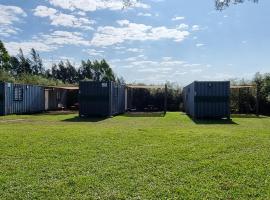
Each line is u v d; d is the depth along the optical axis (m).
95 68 67.00
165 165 9.18
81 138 13.76
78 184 7.47
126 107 39.00
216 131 16.77
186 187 7.32
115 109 31.58
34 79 48.03
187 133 15.70
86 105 29.25
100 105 29.17
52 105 40.41
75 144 12.30
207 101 27.67
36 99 35.69
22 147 11.63
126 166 9.05
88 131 16.30
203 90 27.72
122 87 35.25
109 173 8.34
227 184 7.52
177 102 41.91
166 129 17.64
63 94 43.28
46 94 38.59
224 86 27.58
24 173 8.33
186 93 35.69
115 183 7.58
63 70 72.38
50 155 10.33
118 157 10.10
